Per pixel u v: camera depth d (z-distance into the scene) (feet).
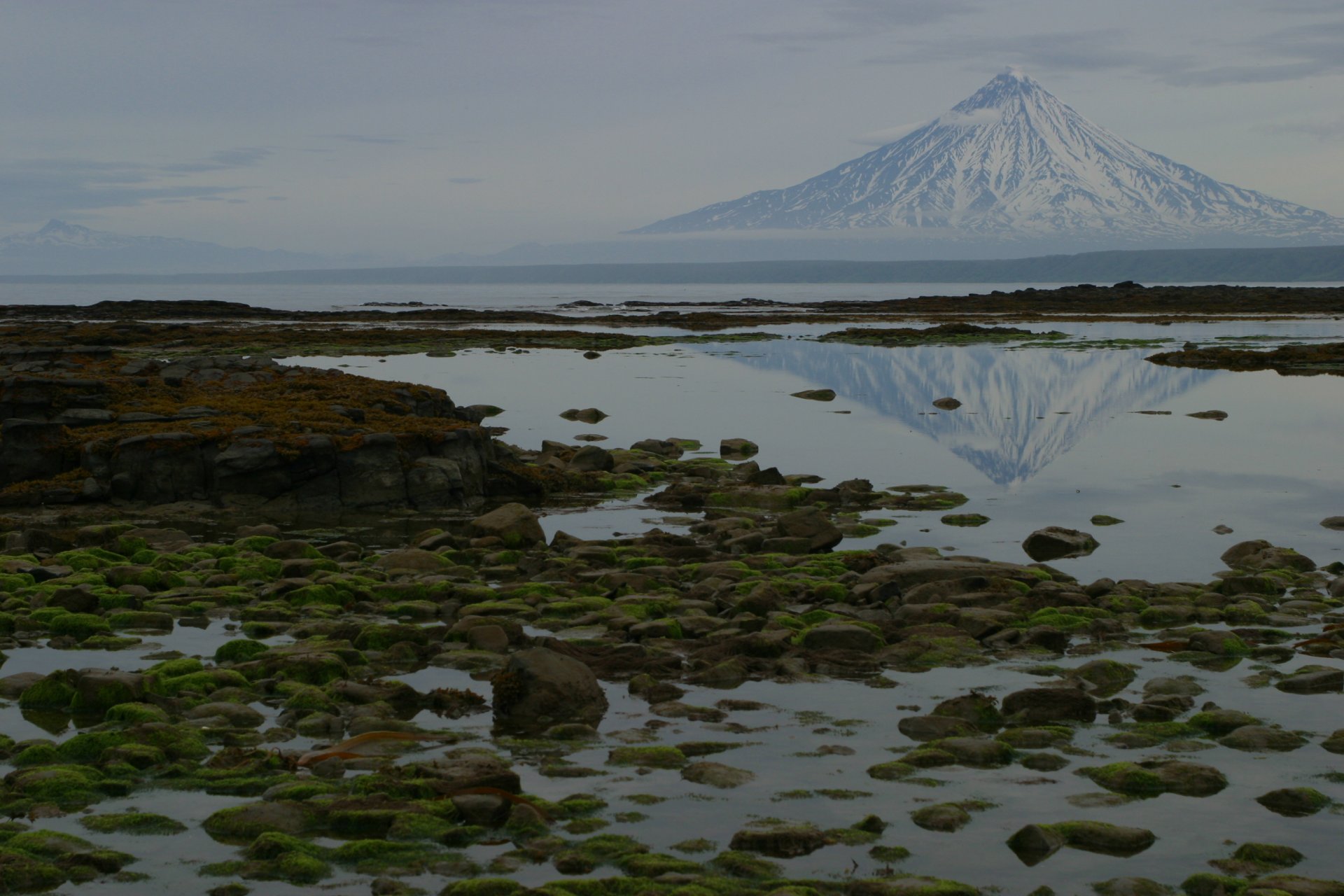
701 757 38.58
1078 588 59.98
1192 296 573.74
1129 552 72.79
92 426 91.71
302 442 86.99
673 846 31.99
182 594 57.88
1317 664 48.32
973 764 37.86
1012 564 65.67
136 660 48.65
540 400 165.68
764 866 30.53
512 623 51.85
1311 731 40.96
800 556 67.62
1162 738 40.22
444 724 41.37
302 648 48.49
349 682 44.80
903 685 45.88
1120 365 223.30
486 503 90.89
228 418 93.56
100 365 120.88
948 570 60.80
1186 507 88.22
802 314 474.90
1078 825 32.96
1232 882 30.14
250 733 39.78
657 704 43.60
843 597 58.39
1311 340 294.25
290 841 31.45
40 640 51.42
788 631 51.34
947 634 51.60
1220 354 230.68
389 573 63.26
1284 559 67.00
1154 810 34.55
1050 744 39.75
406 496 87.81
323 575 61.36
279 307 592.19
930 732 40.57
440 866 30.53
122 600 56.39
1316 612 56.70
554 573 63.21
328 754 37.68
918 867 30.91
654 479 100.53
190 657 49.03
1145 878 30.14
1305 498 92.22
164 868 30.55
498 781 35.14
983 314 462.60
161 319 406.41
